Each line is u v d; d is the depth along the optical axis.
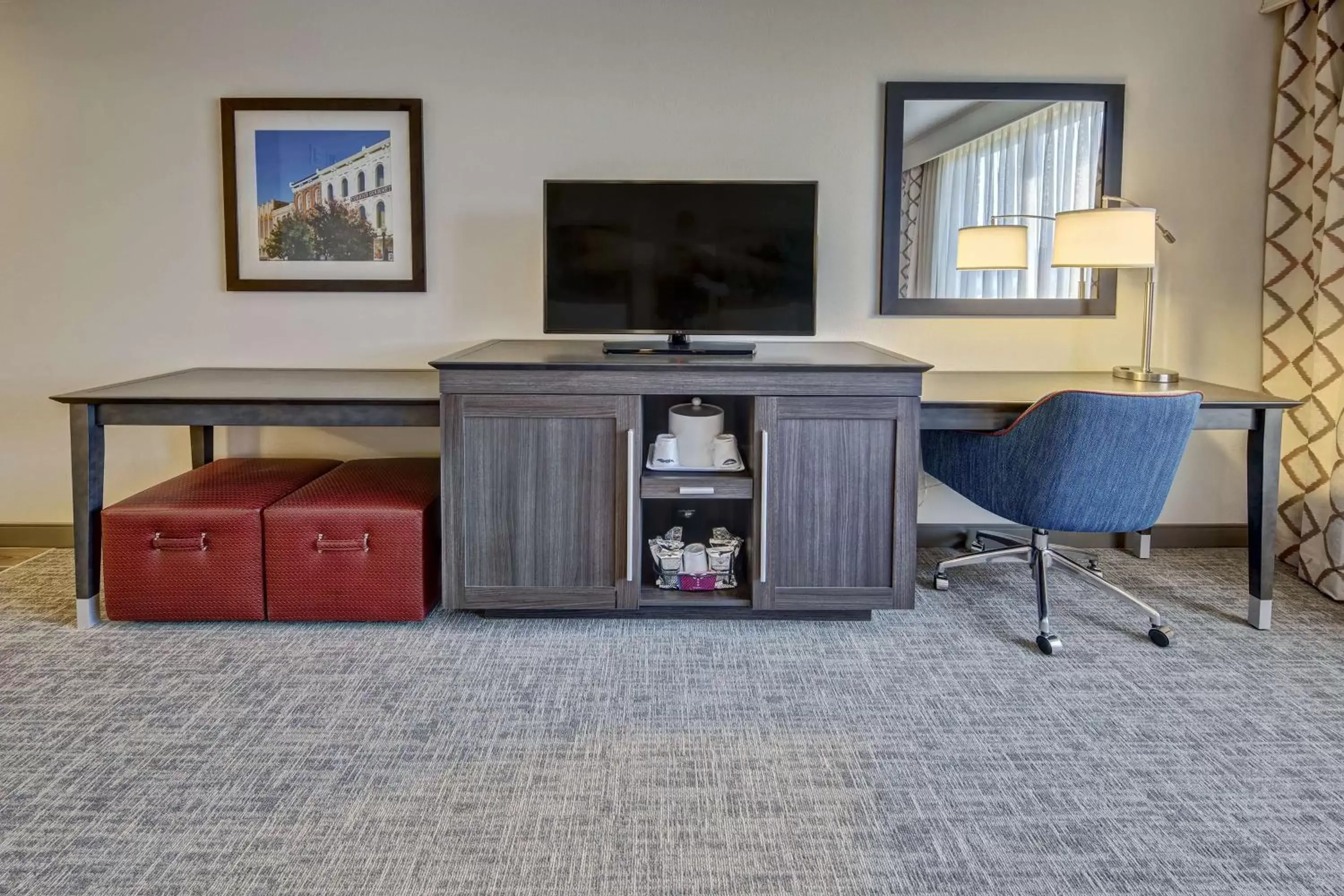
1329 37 2.92
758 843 1.61
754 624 2.65
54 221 3.15
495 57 3.09
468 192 3.14
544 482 2.55
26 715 2.06
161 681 2.24
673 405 2.93
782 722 2.06
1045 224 3.18
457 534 2.56
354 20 3.07
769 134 3.13
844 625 2.64
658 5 3.08
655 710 2.11
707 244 2.80
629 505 2.55
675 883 1.50
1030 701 2.16
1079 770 1.85
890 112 3.10
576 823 1.67
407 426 2.59
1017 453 2.51
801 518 2.56
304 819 1.67
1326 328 2.91
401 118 3.09
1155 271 3.05
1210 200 3.19
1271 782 1.81
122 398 2.53
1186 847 1.60
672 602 2.61
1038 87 3.11
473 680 2.26
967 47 3.12
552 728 2.03
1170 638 2.49
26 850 1.58
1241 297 3.23
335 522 2.56
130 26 3.07
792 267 2.80
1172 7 3.12
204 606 2.58
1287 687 2.24
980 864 1.55
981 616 2.72
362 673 2.29
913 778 1.82
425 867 1.54
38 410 3.23
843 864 1.55
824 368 2.49
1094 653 2.45
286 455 3.28
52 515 3.29
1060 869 1.54
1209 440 3.35
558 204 2.79
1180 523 3.35
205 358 3.21
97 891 1.47
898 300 3.19
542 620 2.66
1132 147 3.17
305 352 3.21
